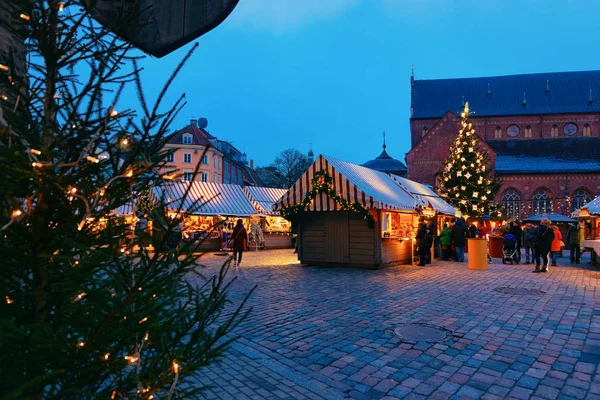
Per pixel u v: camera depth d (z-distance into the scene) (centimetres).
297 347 514
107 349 167
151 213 168
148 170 164
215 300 213
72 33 162
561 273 1288
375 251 1343
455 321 643
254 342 534
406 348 511
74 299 167
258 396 369
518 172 4578
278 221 2564
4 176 150
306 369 440
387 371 435
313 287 967
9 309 161
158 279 170
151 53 294
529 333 579
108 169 164
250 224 2409
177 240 173
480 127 5484
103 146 160
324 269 1337
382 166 6662
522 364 456
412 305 763
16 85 160
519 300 820
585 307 755
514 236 1642
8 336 143
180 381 198
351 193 1287
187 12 296
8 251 154
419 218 1745
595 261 1564
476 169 3023
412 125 5678
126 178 161
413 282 1057
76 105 156
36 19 154
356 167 1534
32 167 142
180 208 167
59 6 155
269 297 838
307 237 1462
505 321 645
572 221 2712
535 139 5297
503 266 1521
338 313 696
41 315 167
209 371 428
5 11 168
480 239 1376
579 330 595
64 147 156
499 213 3095
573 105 5353
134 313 175
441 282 1059
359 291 914
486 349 508
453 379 414
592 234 2384
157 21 291
